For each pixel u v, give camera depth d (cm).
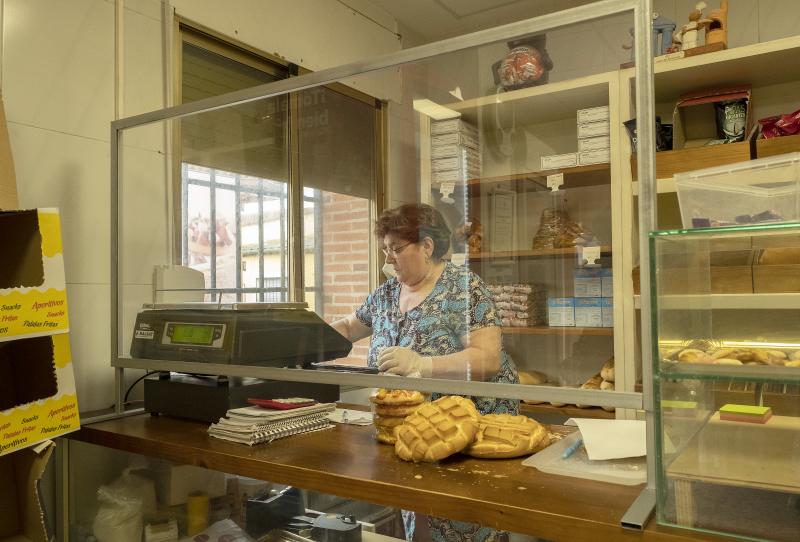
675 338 85
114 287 171
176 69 224
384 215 127
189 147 163
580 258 102
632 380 96
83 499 150
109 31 197
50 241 124
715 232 80
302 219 140
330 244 135
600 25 101
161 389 158
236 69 256
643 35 95
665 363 81
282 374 137
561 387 103
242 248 151
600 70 102
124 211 175
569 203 105
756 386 80
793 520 74
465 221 117
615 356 98
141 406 180
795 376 73
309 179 140
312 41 292
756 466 75
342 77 132
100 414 169
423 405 118
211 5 238
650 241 82
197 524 129
